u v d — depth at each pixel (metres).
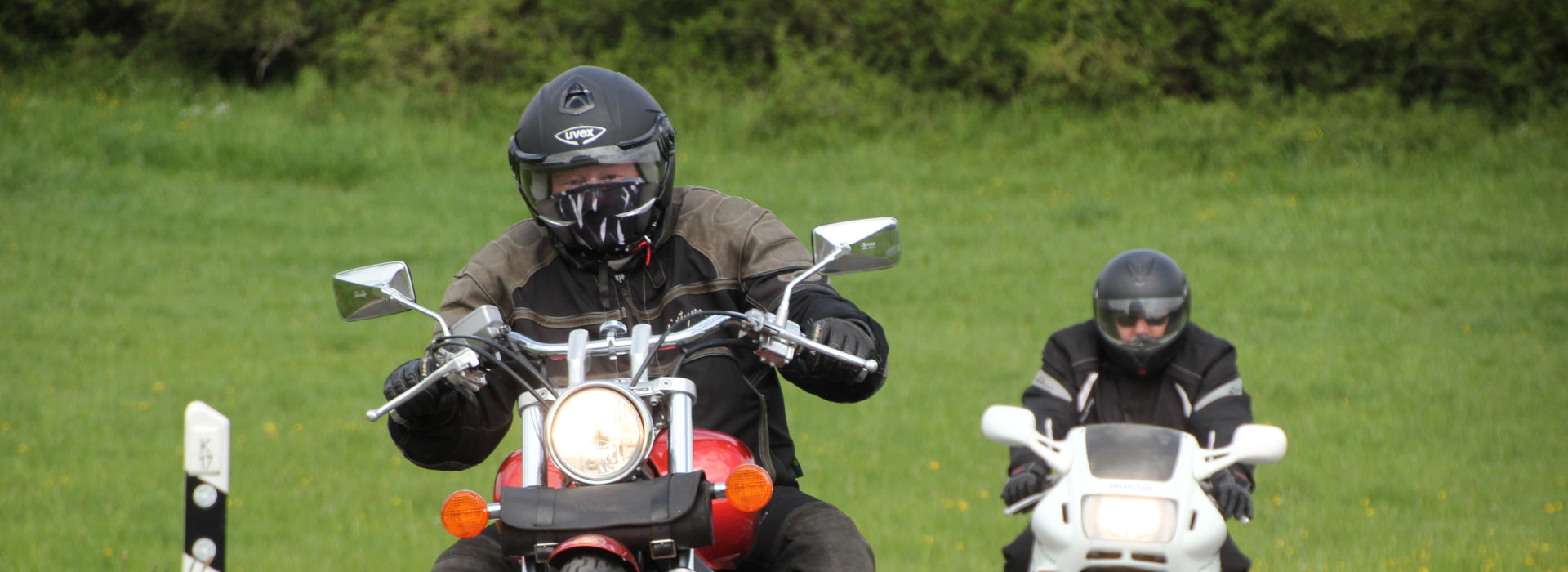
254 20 105.50
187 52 108.88
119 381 44.81
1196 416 16.16
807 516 10.47
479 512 8.48
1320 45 98.75
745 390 11.39
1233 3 99.50
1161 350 16.02
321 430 38.91
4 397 41.62
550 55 106.25
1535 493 31.44
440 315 10.39
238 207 79.75
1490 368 46.28
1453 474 33.16
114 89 103.81
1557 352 48.34
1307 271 64.25
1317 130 91.25
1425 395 42.56
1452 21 95.56
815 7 103.81
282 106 102.50
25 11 106.31
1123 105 98.94
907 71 104.19
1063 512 12.16
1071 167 90.56
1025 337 52.25
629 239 11.12
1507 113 95.19
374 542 27.11
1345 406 41.41
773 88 102.38
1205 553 11.85
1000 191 85.62
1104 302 16.05
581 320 11.57
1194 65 100.06
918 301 59.47
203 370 46.94
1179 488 11.92
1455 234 71.06
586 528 8.30
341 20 108.31
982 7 101.38
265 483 32.66
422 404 10.06
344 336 53.34
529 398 9.23
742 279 11.51
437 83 104.50
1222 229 74.19
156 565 24.14
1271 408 41.34
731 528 9.84
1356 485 32.03
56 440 36.69
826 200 82.56
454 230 76.06
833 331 9.71
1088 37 100.44
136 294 60.19
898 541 26.91
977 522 28.83
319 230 75.50
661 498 8.42
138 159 88.62
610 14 106.44
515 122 101.81
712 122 99.12
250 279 63.91
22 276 62.06
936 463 34.25
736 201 11.90
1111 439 12.52
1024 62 102.25
